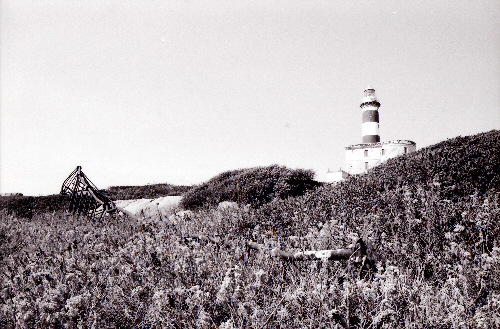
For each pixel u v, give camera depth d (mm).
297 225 6422
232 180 13977
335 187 10438
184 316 2947
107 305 3328
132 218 9570
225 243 5012
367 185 9445
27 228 8555
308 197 9367
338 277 3535
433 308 2848
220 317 3035
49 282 3986
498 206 5859
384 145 50375
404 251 4039
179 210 12703
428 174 8883
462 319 2639
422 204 6043
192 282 3701
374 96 56438
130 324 3164
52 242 6707
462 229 4422
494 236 4332
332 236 4988
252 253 4379
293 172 14078
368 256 3834
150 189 25875
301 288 3104
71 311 3121
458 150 10008
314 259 3877
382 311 2646
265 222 6969
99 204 11539
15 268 4898
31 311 3287
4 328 3326
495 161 8422
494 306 2748
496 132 12148
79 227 8078
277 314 2812
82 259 5004
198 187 15250
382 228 5270
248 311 2844
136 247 5148
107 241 6367
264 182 13047
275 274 3742
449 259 3924
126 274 4066
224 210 9070
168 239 5457
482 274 3205
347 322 2689
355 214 6730
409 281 3229
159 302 3088
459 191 7848
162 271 4031
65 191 11305
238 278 3340
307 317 2779
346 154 54156
